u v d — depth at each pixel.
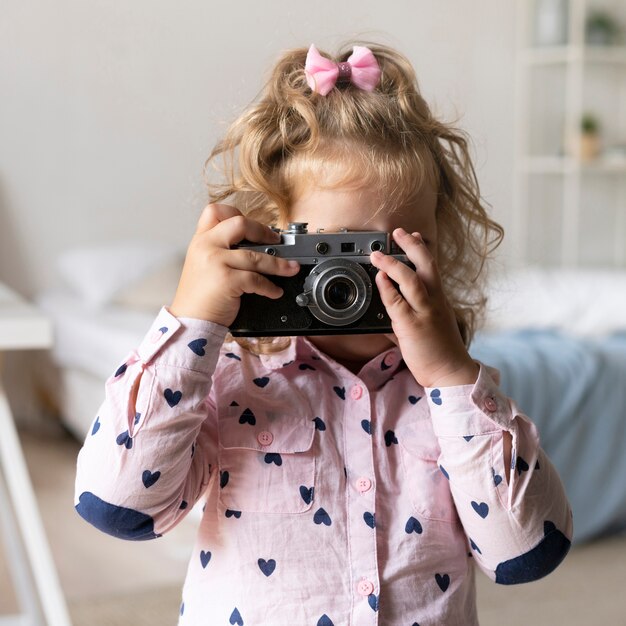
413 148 0.89
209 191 1.04
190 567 0.88
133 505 0.81
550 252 4.51
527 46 4.26
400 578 0.84
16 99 3.45
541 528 0.84
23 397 3.44
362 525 0.84
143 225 3.63
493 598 2.09
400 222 0.88
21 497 1.63
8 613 1.97
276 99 0.93
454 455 0.83
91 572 2.22
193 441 0.82
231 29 3.55
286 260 0.81
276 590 0.83
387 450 0.88
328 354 0.92
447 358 0.83
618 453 2.41
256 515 0.84
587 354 2.43
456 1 4.05
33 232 3.52
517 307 3.21
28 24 3.43
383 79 0.97
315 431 0.87
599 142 4.40
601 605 2.06
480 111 4.19
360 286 0.82
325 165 0.87
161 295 3.25
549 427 2.33
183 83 3.57
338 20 3.54
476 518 0.84
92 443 0.82
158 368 0.80
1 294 1.90
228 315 0.81
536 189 4.43
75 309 3.15
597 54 4.31
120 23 3.51
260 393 0.88
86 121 3.53
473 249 1.08
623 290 3.32
